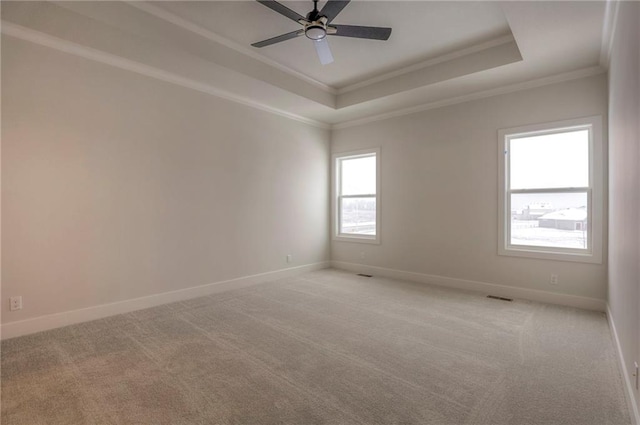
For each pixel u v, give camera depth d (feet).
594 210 11.39
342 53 12.31
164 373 7.18
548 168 12.59
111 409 5.92
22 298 9.22
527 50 10.23
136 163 11.49
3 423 5.53
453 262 14.75
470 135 14.20
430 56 12.54
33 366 7.47
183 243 12.84
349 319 10.61
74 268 10.14
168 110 12.32
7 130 8.95
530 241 12.97
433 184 15.34
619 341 7.51
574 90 11.74
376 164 17.35
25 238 9.27
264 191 15.84
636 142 5.48
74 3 8.25
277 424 5.54
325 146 19.07
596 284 11.42
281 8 8.00
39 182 9.48
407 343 8.76
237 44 11.61
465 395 6.37
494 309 11.57
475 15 9.80
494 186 13.57
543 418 5.67
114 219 10.98
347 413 5.82
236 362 7.70
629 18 6.07
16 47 9.05
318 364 7.61
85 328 9.76
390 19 10.02
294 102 15.19
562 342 8.79
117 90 11.00
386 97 14.57
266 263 15.96
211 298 13.01
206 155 13.55
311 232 18.30
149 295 11.85
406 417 5.71
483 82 12.82
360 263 18.15
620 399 6.21
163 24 9.81
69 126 10.00
